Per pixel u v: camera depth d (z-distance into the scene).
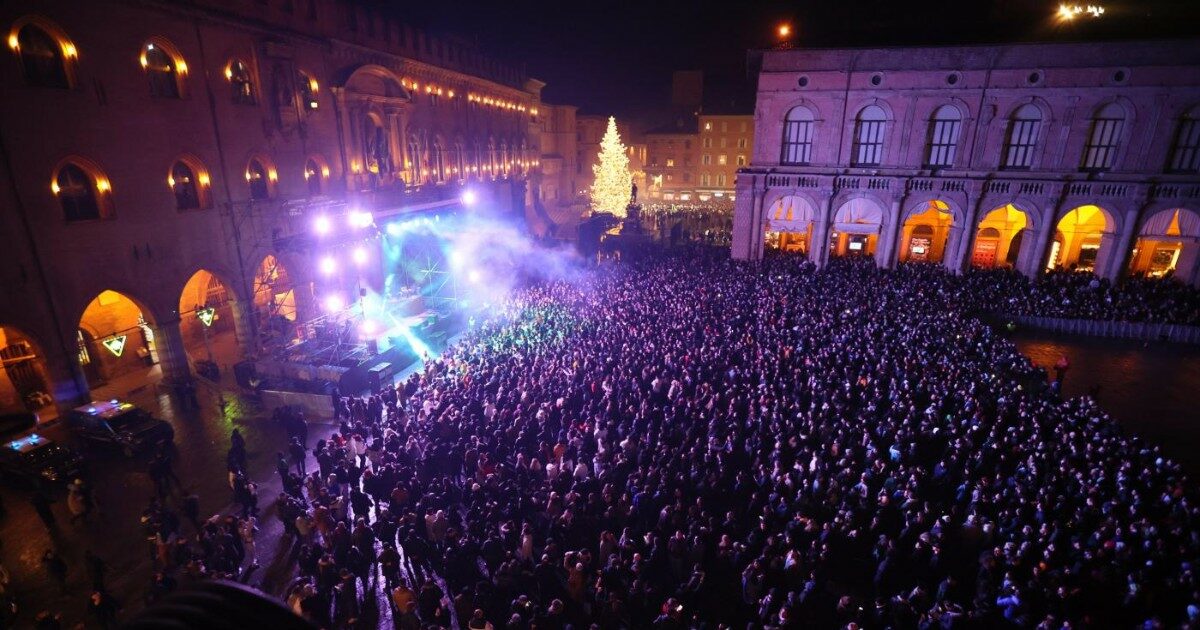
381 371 26.97
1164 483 16.05
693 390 21.55
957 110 39.06
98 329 27.22
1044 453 16.83
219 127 27.55
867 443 17.62
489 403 20.00
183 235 26.20
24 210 20.52
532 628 11.30
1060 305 33.94
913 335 26.06
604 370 22.75
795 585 13.21
